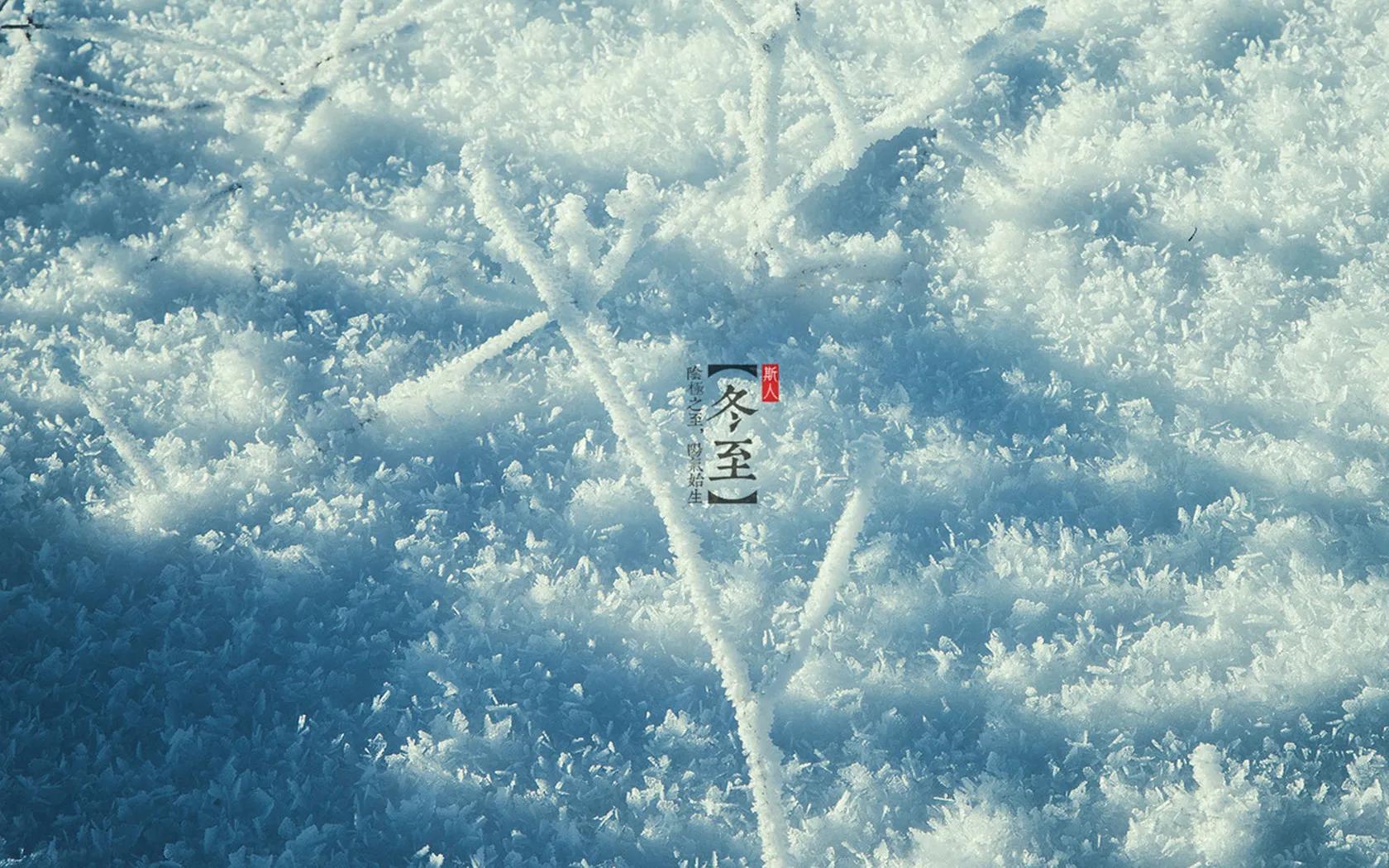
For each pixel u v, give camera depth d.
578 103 0.99
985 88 0.96
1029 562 0.86
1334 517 0.86
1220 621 0.84
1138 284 0.91
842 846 0.82
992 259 0.92
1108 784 0.82
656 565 0.87
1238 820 0.81
